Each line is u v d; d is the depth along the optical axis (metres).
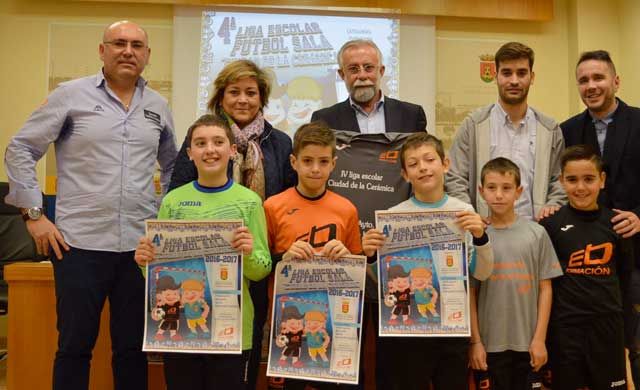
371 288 2.32
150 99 2.50
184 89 5.17
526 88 2.77
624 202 2.83
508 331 2.28
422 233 2.11
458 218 2.10
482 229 2.09
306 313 2.05
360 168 2.56
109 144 2.33
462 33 5.51
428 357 2.13
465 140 2.92
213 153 2.07
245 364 2.06
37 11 5.14
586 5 5.48
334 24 5.36
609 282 2.37
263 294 2.36
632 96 5.29
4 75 5.11
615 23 5.51
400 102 2.94
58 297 2.25
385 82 5.34
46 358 2.65
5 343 4.55
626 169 2.83
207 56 5.21
